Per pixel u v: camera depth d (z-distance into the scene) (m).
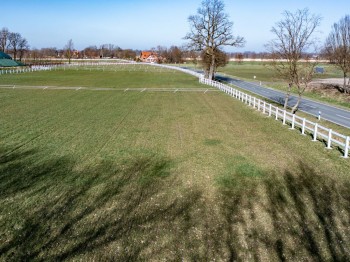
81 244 9.20
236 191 12.64
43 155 16.52
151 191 12.59
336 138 21.45
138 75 77.56
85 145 18.33
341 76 81.94
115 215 10.77
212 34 63.97
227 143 19.09
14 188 12.69
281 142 19.47
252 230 9.98
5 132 20.86
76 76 70.38
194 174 14.27
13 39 142.38
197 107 32.09
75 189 12.67
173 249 9.04
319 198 12.13
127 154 16.84
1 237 9.51
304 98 43.94
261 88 57.03
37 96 37.81
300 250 9.06
